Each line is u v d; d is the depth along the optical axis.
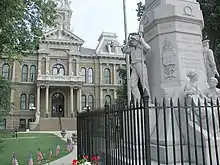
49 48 48.59
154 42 7.42
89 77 51.50
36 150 16.77
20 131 39.53
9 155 14.41
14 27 13.30
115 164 5.48
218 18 13.71
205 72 7.22
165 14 7.16
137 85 7.45
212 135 5.60
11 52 14.83
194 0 7.61
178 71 6.81
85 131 7.66
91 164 5.78
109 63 52.53
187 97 6.18
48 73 47.06
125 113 5.01
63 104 47.84
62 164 11.47
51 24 16.66
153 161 6.00
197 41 7.24
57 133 35.03
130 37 7.68
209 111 5.79
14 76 46.50
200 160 5.55
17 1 10.50
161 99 6.68
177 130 6.10
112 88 51.81
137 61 7.39
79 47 51.09
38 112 44.34
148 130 4.16
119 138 5.33
